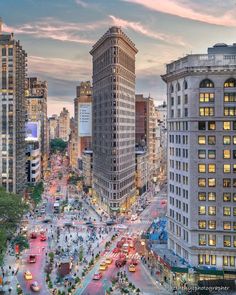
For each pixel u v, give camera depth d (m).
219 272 117.62
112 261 144.88
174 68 135.38
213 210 122.19
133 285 119.06
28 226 196.38
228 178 121.56
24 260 143.75
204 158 123.00
